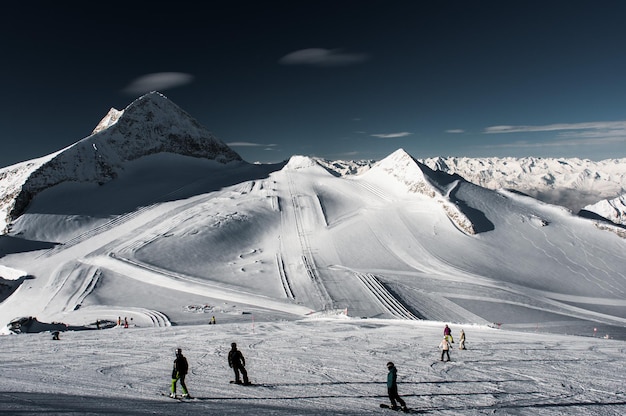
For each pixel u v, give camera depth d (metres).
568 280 75.06
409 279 68.88
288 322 40.75
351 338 28.61
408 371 18.59
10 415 8.32
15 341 28.02
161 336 30.30
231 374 17.44
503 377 17.58
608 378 17.45
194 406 11.28
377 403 13.33
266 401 12.85
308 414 10.91
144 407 10.53
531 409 13.07
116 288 64.06
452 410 12.82
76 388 13.62
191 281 67.06
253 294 61.44
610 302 66.50
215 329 34.62
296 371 18.22
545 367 19.62
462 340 24.55
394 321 40.25
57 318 52.66
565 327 52.34
